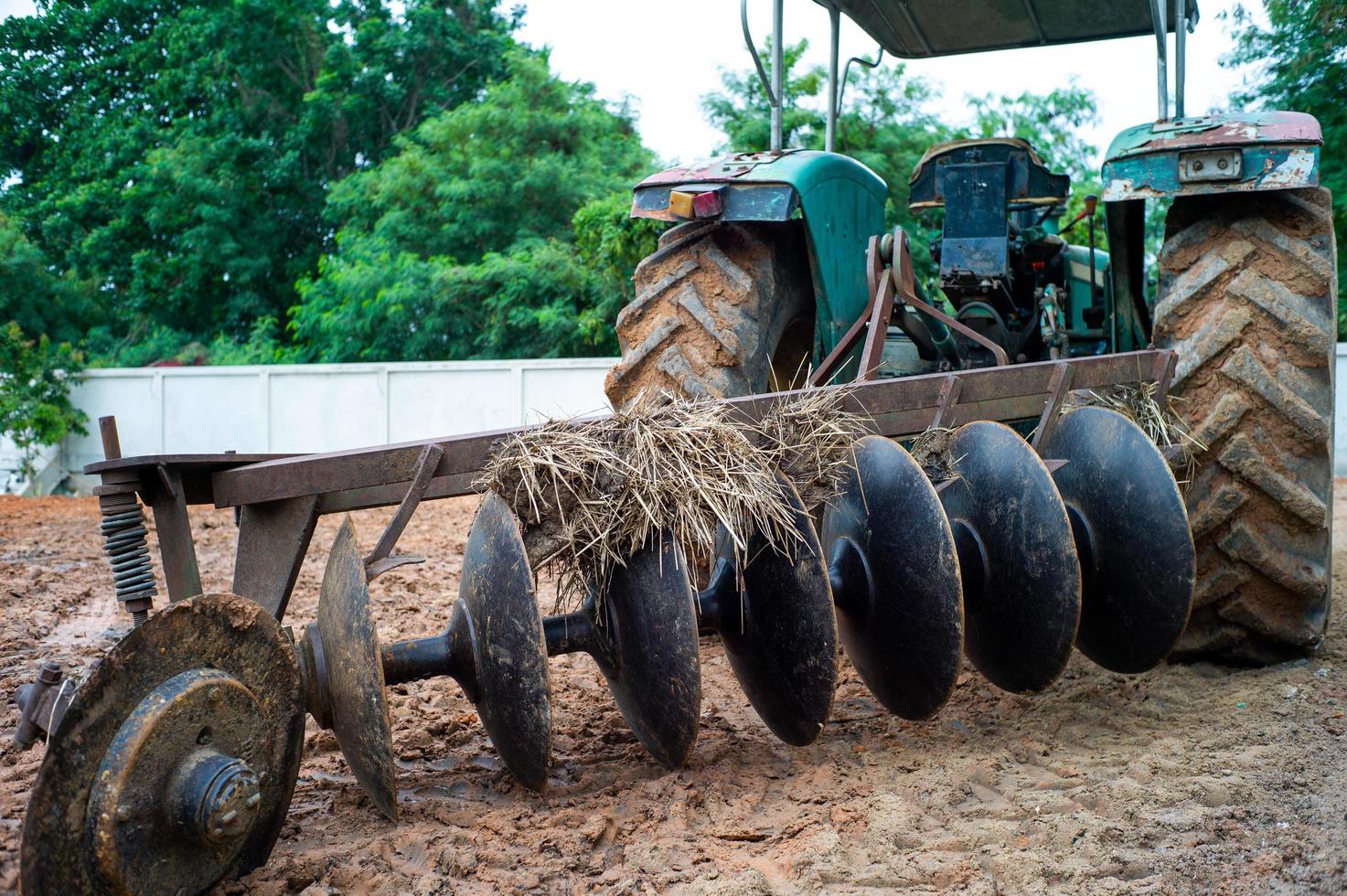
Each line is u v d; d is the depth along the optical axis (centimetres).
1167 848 279
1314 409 399
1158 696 407
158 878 239
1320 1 1758
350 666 283
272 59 3173
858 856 279
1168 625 369
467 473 321
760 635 345
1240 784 312
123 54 3575
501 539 303
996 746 361
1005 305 570
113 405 1955
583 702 425
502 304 2147
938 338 545
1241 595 417
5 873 273
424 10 3030
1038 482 357
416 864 285
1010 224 585
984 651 384
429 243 2419
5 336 1911
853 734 383
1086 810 302
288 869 275
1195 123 429
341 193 2639
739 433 337
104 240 3009
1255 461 401
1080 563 388
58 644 556
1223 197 429
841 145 1967
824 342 462
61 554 916
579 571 329
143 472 309
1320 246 413
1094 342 602
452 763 363
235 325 2930
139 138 3206
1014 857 272
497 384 1706
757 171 436
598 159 2542
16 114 3603
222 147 2948
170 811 237
